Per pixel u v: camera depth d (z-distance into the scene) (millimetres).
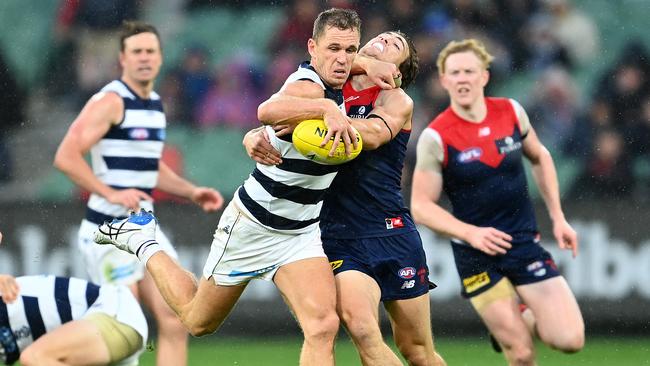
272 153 17891
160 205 37438
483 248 23984
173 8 47844
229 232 19016
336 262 20078
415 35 44562
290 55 45250
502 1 45406
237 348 35719
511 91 44875
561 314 24594
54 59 45438
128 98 26812
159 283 20625
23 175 42625
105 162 26875
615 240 37438
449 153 24828
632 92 43969
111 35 46406
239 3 48156
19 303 20812
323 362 18281
